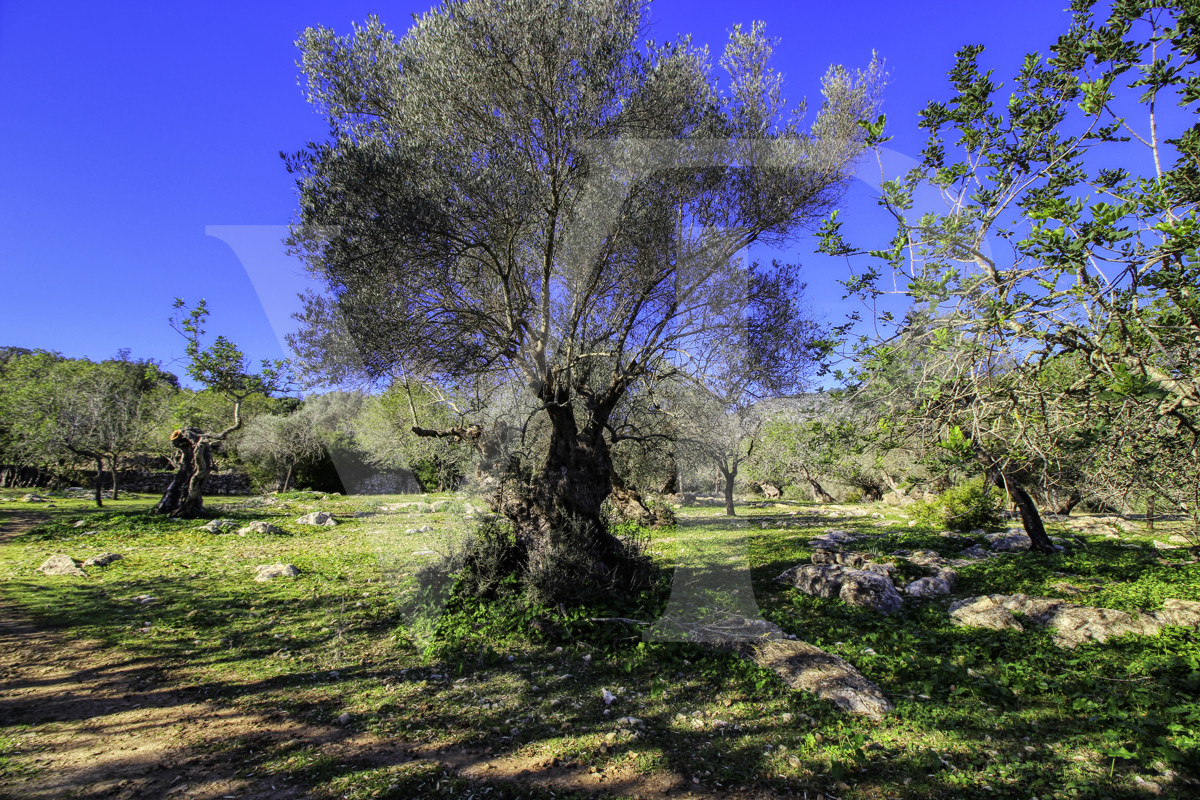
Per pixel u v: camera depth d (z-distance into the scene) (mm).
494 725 3959
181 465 16094
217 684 4637
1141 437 3371
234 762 3389
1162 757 3391
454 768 3375
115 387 26750
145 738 3684
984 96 3689
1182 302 2789
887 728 3930
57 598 7281
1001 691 4445
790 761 3482
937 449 3613
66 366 25500
